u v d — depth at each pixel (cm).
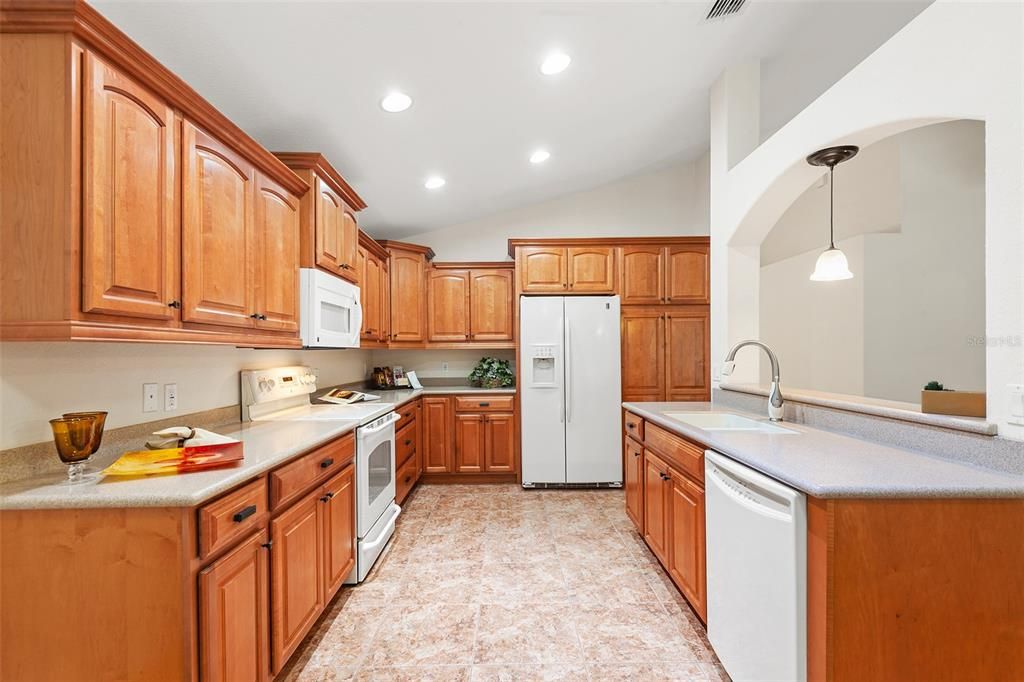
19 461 125
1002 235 124
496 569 250
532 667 172
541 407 398
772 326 448
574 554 268
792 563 121
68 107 107
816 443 166
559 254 409
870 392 372
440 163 316
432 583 235
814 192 422
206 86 186
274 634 152
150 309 129
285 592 158
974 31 130
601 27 211
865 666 113
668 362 405
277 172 202
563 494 386
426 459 413
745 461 147
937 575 114
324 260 245
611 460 397
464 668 172
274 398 245
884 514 114
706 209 444
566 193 458
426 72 212
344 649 183
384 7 169
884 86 161
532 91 250
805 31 243
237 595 131
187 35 158
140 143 126
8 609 113
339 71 197
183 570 114
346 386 395
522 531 304
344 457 218
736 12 215
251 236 183
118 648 114
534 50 215
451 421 414
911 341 374
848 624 113
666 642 187
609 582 235
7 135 107
